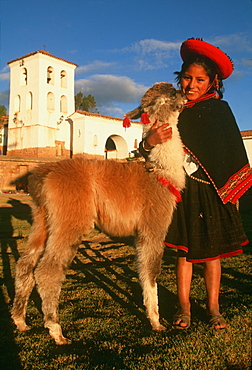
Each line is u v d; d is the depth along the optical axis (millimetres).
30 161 30375
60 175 3398
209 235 3387
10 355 2953
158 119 3496
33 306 4137
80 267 6008
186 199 3527
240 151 3391
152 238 3418
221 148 3326
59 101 41875
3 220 12133
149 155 3574
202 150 3393
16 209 16000
